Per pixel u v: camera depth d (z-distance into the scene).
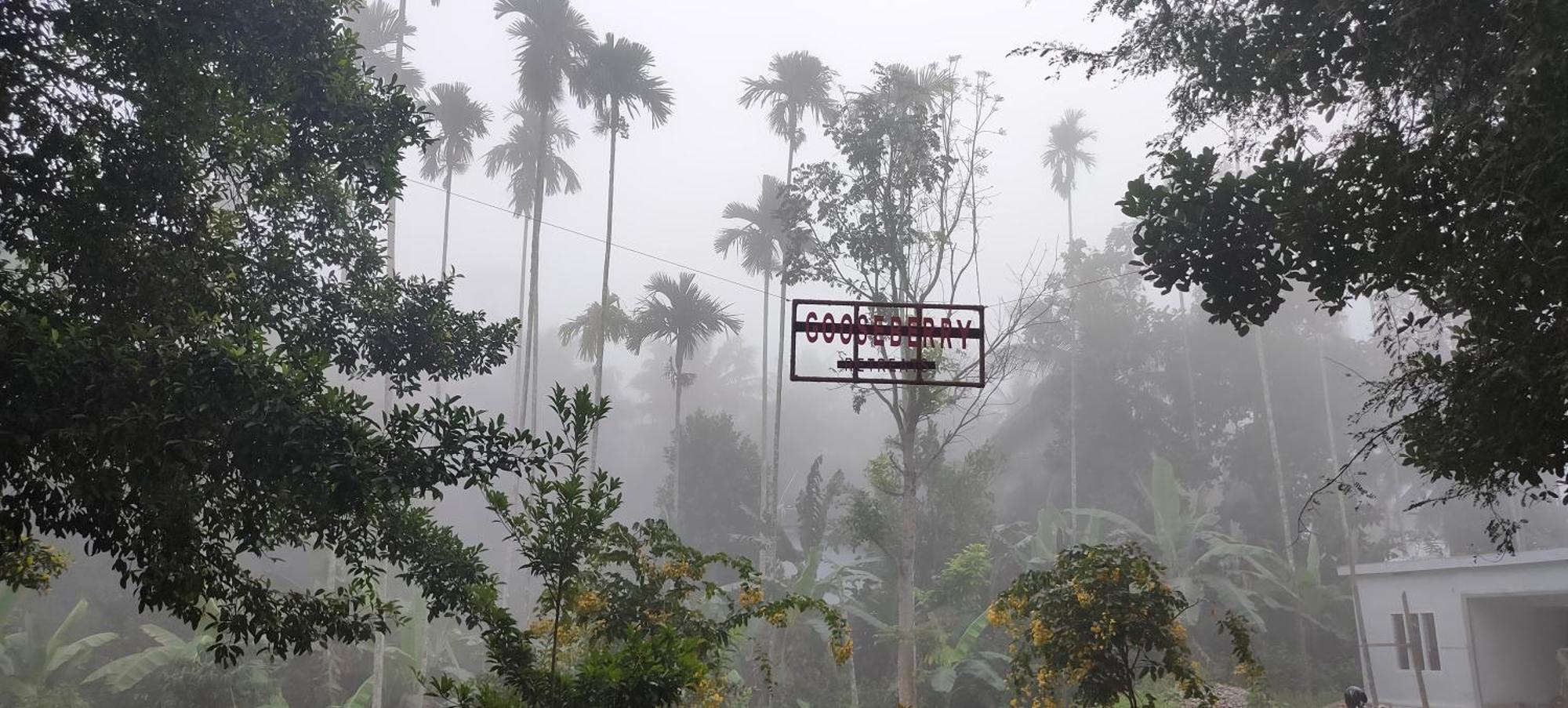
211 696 25.09
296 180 10.51
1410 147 7.39
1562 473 7.23
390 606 10.28
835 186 26.92
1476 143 7.05
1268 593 36.66
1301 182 7.76
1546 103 6.45
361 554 10.17
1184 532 35.88
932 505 35.66
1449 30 7.07
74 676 27.59
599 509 8.28
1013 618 13.08
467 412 8.43
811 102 42.06
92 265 9.23
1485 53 6.91
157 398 7.69
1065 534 38.97
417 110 10.10
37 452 7.66
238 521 9.33
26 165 8.65
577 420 8.40
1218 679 31.91
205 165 10.04
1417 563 29.25
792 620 30.84
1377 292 8.30
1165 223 8.18
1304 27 8.40
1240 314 8.44
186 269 9.73
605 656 7.79
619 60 36.59
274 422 7.79
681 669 7.96
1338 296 8.22
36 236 9.14
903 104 27.14
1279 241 8.04
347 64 9.82
